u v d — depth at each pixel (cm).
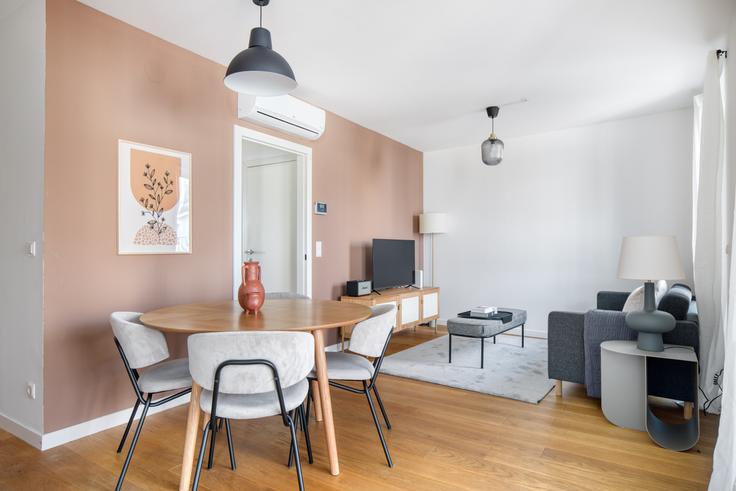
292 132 389
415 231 618
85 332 250
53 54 236
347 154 481
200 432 255
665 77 360
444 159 617
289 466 213
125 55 270
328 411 208
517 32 284
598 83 373
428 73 350
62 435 239
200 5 252
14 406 251
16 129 249
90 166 252
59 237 238
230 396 180
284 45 302
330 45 301
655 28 279
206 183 318
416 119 477
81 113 248
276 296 321
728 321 181
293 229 472
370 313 230
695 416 242
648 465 214
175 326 187
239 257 341
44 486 196
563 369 312
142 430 257
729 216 262
